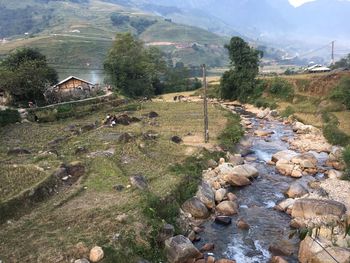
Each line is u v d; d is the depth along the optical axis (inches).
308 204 978.7
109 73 3299.7
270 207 1079.0
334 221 830.5
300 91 2650.1
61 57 4645.7
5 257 716.0
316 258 751.7
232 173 1238.3
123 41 3398.1
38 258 713.0
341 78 2333.9
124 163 1267.2
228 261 787.4
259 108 2800.2
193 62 7288.4
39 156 1273.4
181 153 1411.2
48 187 1003.9
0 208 861.8
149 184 1071.6
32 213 888.3
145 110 2474.2
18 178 1049.5
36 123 1987.0
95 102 2513.5
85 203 941.8
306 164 1368.1
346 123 1857.8
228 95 3289.9
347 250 747.4
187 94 3700.8
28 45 5007.4
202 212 1006.4
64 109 2224.4
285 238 901.2
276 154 1499.8
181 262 788.0
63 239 773.3
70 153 1354.6
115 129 1815.9
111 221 840.9
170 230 852.0
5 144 1513.3
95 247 730.8
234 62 3257.9
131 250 762.2
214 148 1501.0
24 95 2290.8
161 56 4286.4
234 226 968.3
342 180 1236.5
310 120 2129.7
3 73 2203.5
